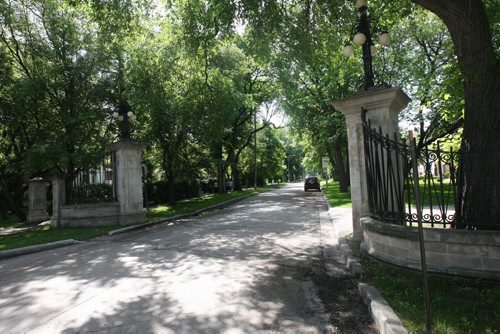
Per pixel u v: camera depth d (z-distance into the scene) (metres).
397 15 10.77
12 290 5.78
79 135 17.22
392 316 3.69
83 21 16.77
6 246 9.78
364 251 6.51
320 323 4.06
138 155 14.58
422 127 21.20
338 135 24.17
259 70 32.56
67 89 17.06
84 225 13.92
